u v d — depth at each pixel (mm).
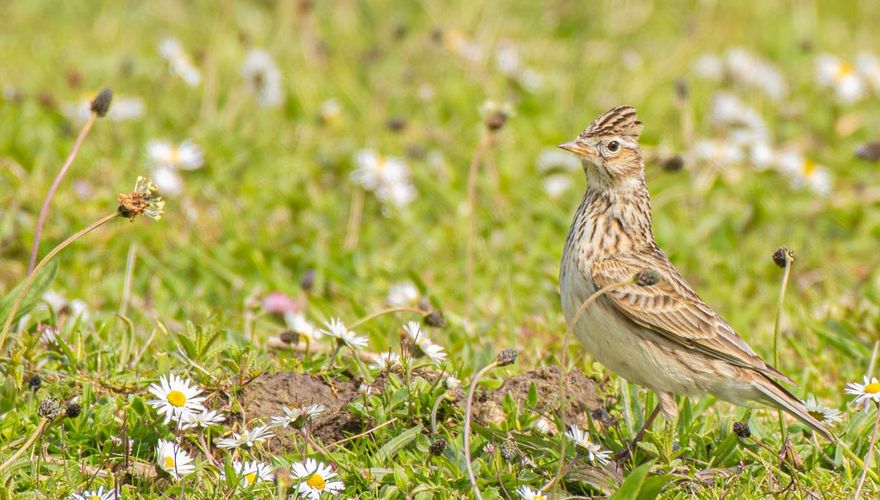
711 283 13852
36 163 14234
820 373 11367
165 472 8508
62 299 11453
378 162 14570
